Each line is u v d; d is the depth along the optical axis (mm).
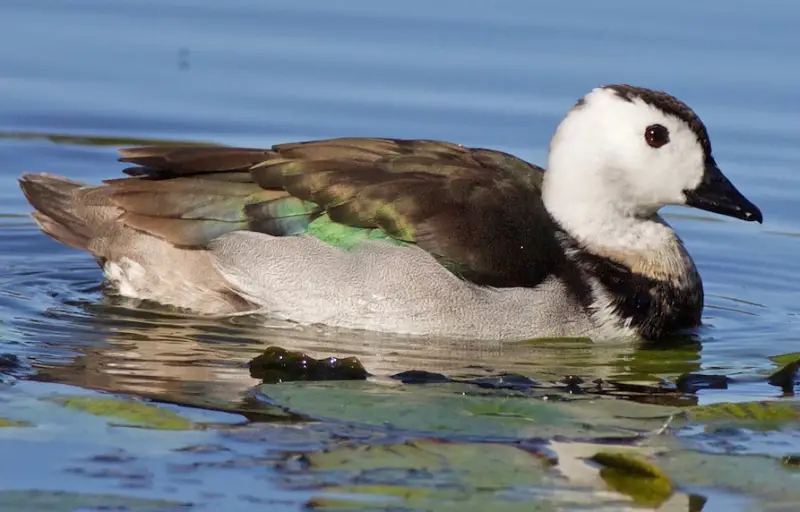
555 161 14492
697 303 14812
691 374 13133
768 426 11672
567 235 14414
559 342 13922
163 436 11039
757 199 18609
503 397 12156
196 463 10562
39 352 13148
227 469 10469
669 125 14258
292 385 12289
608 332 14125
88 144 19859
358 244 13945
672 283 14562
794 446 11258
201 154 14516
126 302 14891
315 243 14031
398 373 12797
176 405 11750
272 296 14180
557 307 13906
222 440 10992
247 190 14328
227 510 9836
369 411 11625
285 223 14156
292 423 11359
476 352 13641
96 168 19328
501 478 10430
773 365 13664
